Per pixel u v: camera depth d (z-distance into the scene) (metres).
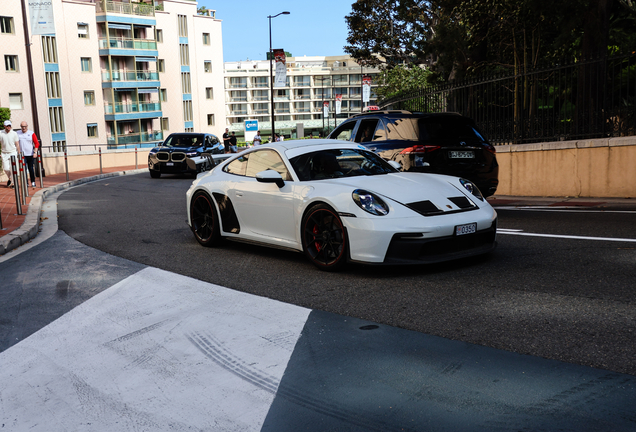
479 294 4.18
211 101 64.69
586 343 3.17
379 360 3.11
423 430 2.39
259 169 6.02
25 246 7.18
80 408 2.85
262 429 2.52
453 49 17.44
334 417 2.56
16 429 2.69
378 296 4.29
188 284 4.93
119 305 4.46
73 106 51.06
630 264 4.76
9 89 46.19
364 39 36.59
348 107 115.75
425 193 5.06
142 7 55.44
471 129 7.98
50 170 23.00
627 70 9.79
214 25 64.25
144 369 3.24
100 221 9.08
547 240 5.96
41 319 4.24
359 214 4.79
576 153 9.99
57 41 49.44
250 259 5.81
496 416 2.46
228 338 3.61
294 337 3.55
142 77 55.78
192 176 20.83
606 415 2.41
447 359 3.07
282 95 116.38
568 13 12.05
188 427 2.59
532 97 10.97
